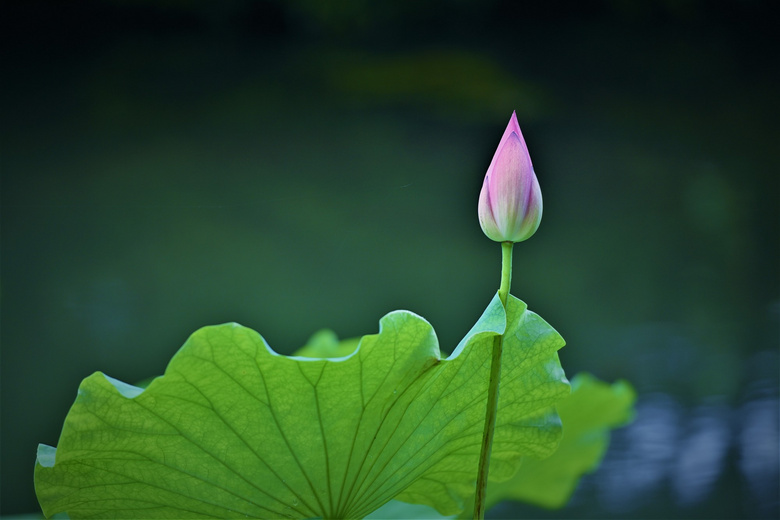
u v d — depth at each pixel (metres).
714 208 18.47
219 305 15.17
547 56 24.47
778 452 10.27
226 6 25.11
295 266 16.39
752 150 20.80
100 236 17.14
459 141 21.55
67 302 14.91
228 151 20.80
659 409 11.45
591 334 13.84
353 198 18.95
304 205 18.55
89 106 22.41
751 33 24.12
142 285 15.60
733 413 11.28
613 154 20.67
